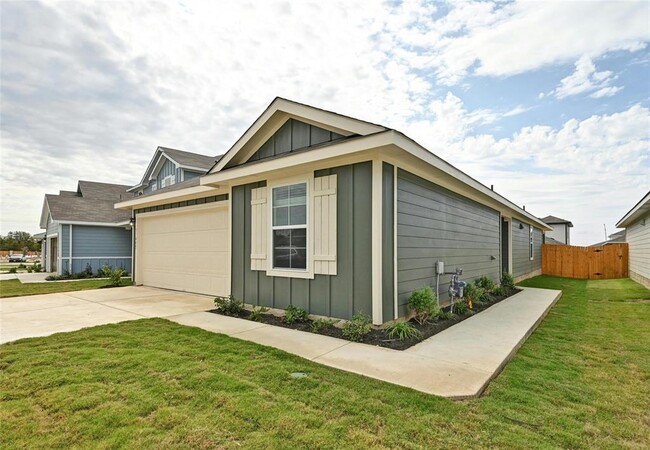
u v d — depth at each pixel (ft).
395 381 9.92
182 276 30.71
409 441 6.99
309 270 17.65
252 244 20.94
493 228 33.45
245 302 21.20
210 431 7.35
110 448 6.79
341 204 16.48
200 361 11.51
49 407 8.38
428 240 19.88
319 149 15.90
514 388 9.80
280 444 6.89
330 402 8.59
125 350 12.69
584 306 24.41
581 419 8.07
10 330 15.88
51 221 56.24
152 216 34.45
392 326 15.33
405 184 17.38
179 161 48.29
